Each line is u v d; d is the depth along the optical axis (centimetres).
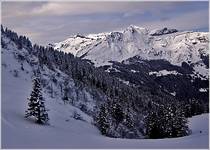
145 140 6825
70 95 13462
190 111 16462
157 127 9769
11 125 6619
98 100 15062
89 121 10812
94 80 18888
